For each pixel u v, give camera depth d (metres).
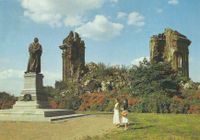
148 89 63.97
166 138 24.80
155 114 48.06
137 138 24.94
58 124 33.97
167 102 54.66
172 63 85.69
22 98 43.47
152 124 32.78
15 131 29.92
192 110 53.59
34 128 31.48
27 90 43.75
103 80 73.94
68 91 72.81
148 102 55.56
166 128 29.91
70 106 65.75
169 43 86.25
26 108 42.44
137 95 64.38
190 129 29.53
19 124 33.97
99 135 26.73
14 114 39.41
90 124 33.88
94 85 73.12
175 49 86.31
